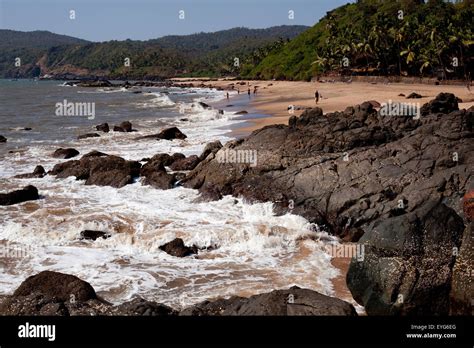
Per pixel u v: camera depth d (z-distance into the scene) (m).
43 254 15.44
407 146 19.86
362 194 18.38
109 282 13.59
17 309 10.24
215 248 16.25
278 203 19.45
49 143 34.81
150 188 22.31
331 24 123.19
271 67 137.12
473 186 16.78
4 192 21.70
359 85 84.75
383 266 11.79
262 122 43.06
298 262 15.23
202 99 82.31
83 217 18.31
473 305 10.78
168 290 13.19
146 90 124.44
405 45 89.00
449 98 28.12
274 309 9.61
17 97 86.69
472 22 80.06
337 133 22.50
